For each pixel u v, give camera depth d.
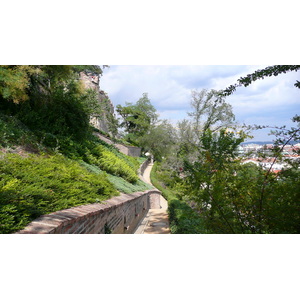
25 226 3.09
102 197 6.62
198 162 4.12
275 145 3.37
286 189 3.32
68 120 11.98
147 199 16.77
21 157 6.01
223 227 3.93
